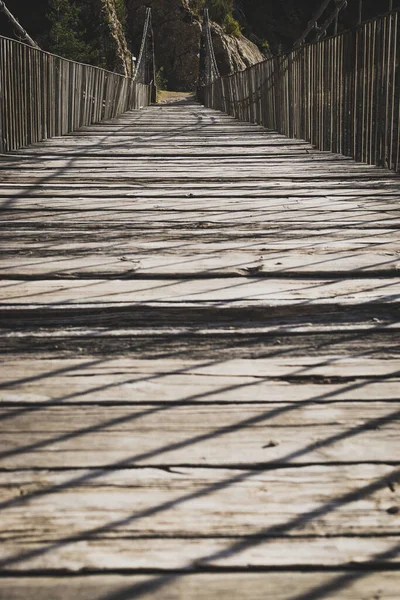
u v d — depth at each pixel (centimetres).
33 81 620
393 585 91
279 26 3834
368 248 252
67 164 484
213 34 3127
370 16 3412
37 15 2438
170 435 127
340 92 562
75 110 818
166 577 92
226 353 163
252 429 129
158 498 108
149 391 144
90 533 100
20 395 141
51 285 209
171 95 2923
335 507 106
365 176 430
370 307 192
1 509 105
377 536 100
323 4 680
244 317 188
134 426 130
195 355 162
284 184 401
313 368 154
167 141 678
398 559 95
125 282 213
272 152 580
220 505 106
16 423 131
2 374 151
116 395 142
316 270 223
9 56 536
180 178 422
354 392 143
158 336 174
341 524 102
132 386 146
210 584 91
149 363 158
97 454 120
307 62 670
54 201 343
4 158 507
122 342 170
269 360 159
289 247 254
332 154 568
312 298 196
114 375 151
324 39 604
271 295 199
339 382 148
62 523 102
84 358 160
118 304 191
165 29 3123
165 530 101
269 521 103
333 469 116
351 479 113
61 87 729
